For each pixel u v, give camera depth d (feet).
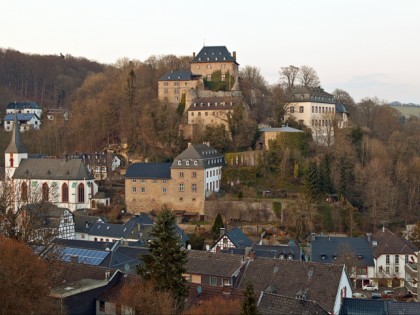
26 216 213.66
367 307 198.80
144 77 638.53
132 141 544.62
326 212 398.01
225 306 154.71
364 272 317.01
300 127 536.01
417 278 271.08
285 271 219.20
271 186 449.06
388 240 326.44
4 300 146.82
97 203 450.30
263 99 597.11
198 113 535.19
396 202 431.43
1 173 476.54
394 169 454.40
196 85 583.58
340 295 206.39
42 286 160.25
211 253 248.52
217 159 454.81
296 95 559.38
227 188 453.99
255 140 499.10
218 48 606.96
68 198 454.81
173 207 428.97
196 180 423.23
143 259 181.27
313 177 405.80
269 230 387.14
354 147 468.75
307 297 203.21
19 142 482.28
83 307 181.06
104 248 294.46
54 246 206.90
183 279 177.78
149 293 159.12
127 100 574.15
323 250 319.06
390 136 542.57
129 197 440.86
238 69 629.10
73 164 461.37
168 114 531.50
